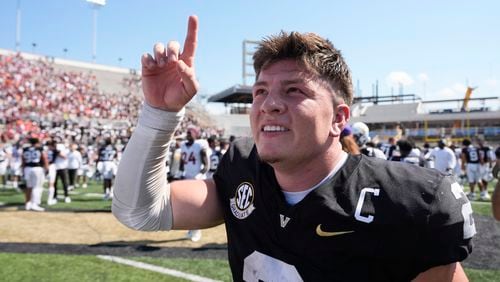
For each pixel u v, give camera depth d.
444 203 1.13
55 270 4.57
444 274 1.14
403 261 1.14
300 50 1.18
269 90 1.21
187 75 1.27
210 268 4.68
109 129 28.73
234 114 37.97
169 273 4.48
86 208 9.20
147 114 1.33
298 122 1.16
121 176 1.39
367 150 6.09
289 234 1.24
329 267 1.17
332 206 1.18
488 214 8.20
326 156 1.23
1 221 7.57
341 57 1.26
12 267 4.66
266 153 1.18
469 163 11.43
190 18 1.29
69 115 30.27
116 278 4.29
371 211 1.15
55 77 35.34
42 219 7.81
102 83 40.44
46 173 9.96
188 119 34.53
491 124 32.75
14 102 28.41
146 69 1.30
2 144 16.97
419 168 1.26
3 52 36.19
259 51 1.26
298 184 1.25
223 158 1.59
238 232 1.40
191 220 1.51
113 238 6.29
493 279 4.27
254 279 1.32
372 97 39.94
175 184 1.57
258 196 1.34
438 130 31.02
